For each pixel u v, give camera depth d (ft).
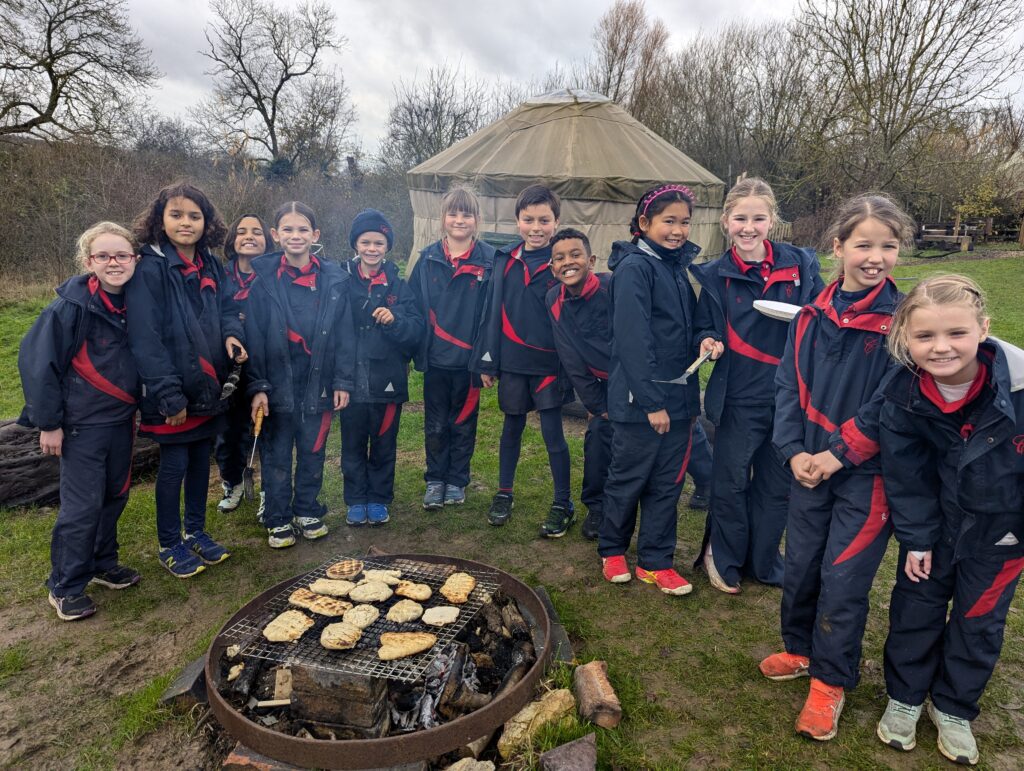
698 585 11.16
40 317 9.50
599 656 9.29
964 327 6.23
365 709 6.95
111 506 10.76
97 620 10.26
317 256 12.40
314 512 12.83
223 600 10.80
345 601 8.49
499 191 27.76
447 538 12.91
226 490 13.97
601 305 11.75
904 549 7.45
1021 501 6.65
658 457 10.67
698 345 10.37
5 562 11.89
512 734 7.34
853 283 8.03
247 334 11.44
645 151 29.14
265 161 81.10
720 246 32.99
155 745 7.68
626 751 7.54
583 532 12.94
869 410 7.42
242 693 7.63
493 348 12.72
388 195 67.15
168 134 65.00
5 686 8.80
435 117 82.38
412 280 13.73
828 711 7.82
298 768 6.82
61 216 46.65
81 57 52.03
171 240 10.57
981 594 7.05
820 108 70.95
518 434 13.33
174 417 10.42
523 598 9.37
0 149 48.03
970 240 67.82
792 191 70.69
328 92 85.92
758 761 7.43
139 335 10.03
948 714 7.57
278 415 11.99
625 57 102.22
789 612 8.65
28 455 13.96
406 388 13.23
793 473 8.21
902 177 62.80
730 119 95.25
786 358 8.53
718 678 8.86
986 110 56.90
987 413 6.49
